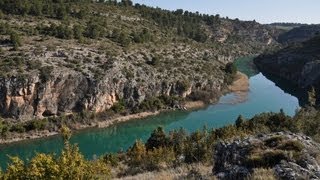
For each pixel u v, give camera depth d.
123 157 55.56
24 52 109.56
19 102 100.50
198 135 53.94
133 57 134.00
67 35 129.12
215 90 143.62
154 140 61.09
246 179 17.89
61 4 162.88
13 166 17.75
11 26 127.38
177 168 28.94
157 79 128.38
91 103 110.50
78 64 113.44
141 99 121.56
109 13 185.50
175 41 183.75
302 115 60.50
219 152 22.22
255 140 21.70
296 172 17.41
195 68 148.88
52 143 92.62
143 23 193.50
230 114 119.94
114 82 115.88
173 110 124.00
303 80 165.88
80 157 17.62
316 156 19.62
